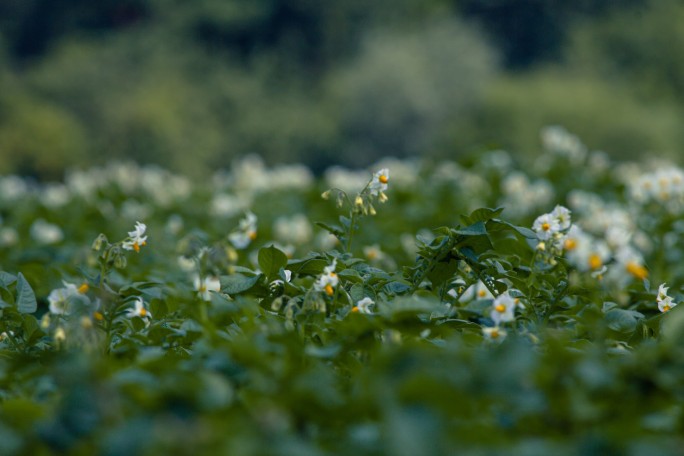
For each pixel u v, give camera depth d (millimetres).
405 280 6184
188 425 3418
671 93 125250
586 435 3373
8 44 122562
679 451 3338
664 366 3924
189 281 7727
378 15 129250
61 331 4938
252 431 3324
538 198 13875
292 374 3895
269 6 126500
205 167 110875
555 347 3850
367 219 12906
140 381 3764
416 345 4723
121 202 16422
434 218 12930
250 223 5988
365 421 3709
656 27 127688
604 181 15258
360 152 111125
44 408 3793
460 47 112938
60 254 11031
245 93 116438
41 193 18312
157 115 108438
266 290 6070
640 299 6559
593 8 131500
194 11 125250
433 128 110000
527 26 129000
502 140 106000
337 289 5715
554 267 5980
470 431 3373
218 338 4734
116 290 6238
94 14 125750
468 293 6828
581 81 118875
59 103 110875
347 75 114062
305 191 16656
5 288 6164
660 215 11516
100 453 3287
